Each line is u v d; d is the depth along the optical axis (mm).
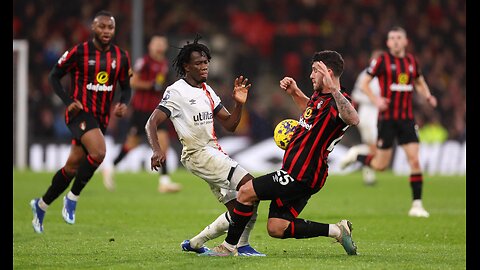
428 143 78500
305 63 97938
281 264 23766
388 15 100750
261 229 35406
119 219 38938
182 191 55500
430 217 40812
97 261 25438
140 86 52781
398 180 66438
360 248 29297
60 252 27781
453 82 95438
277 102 91312
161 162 25750
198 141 26578
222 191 26797
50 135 80375
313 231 25547
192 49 26500
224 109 27625
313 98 25312
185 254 26812
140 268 23656
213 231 26500
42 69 89375
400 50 43500
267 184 24891
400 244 31000
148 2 98250
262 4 102688
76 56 33406
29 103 80750
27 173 67688
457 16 101812
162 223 37562
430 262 25109
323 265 23625
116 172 73375
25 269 24047
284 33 100500
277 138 26500
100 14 33594
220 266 23500
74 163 33625
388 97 43500
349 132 80750
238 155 76812
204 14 101438
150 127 26156
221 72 97812
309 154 24781
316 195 53094
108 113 34312
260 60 99500
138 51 76562
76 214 40812
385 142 44094
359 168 77438
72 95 33719
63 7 94750
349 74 93750
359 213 42438
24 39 92125
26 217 39281
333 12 101312
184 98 26359
